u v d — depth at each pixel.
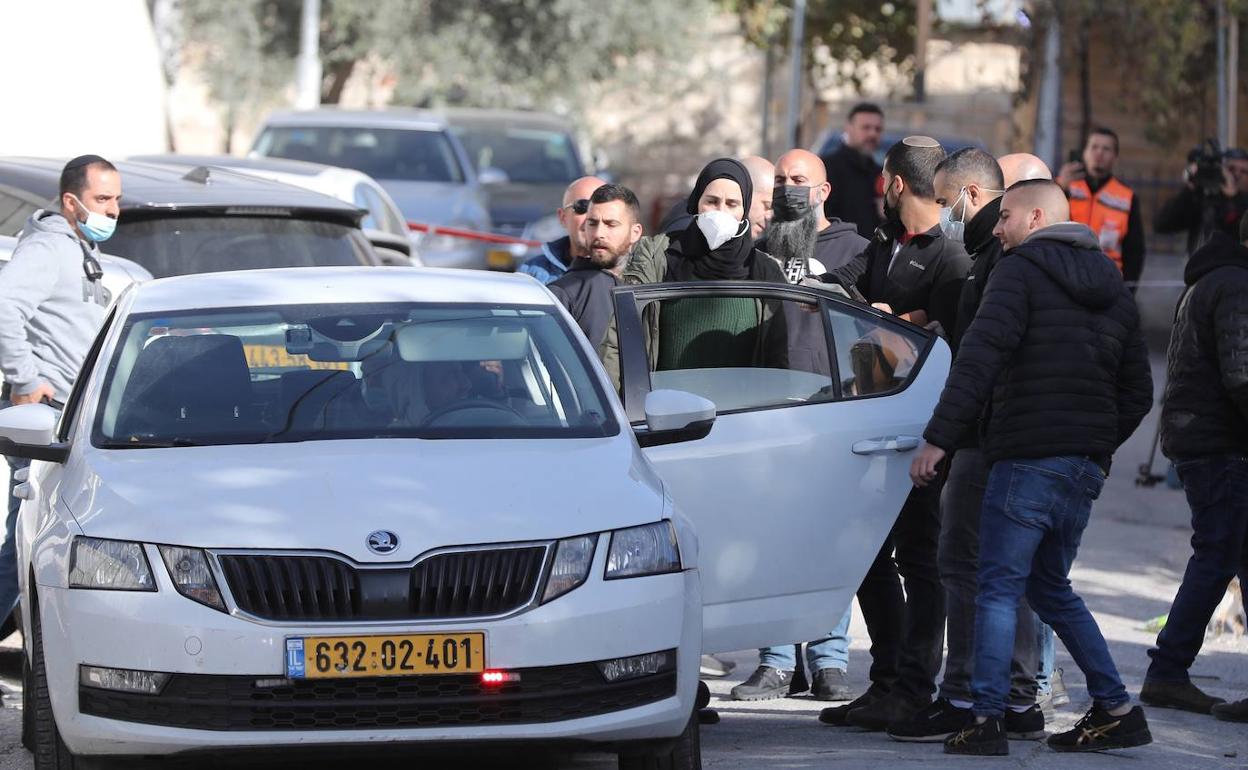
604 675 17.72
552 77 91.25
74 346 25.33
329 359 20.81
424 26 89.06
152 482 18.41
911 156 24.45
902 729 22.53
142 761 17.58
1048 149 70.69
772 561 21.91
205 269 30.55
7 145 56.12
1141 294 82.75
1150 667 24.69
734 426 21.88
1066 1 69.19
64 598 17.61
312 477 18.39
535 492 18.31
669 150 117.62
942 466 22.86
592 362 21.44
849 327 22.91
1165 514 41.84
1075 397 20.80
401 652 17.14
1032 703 22.58
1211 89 74.88
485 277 23.12
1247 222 23.86
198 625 17.06
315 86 78.62
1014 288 20.80
